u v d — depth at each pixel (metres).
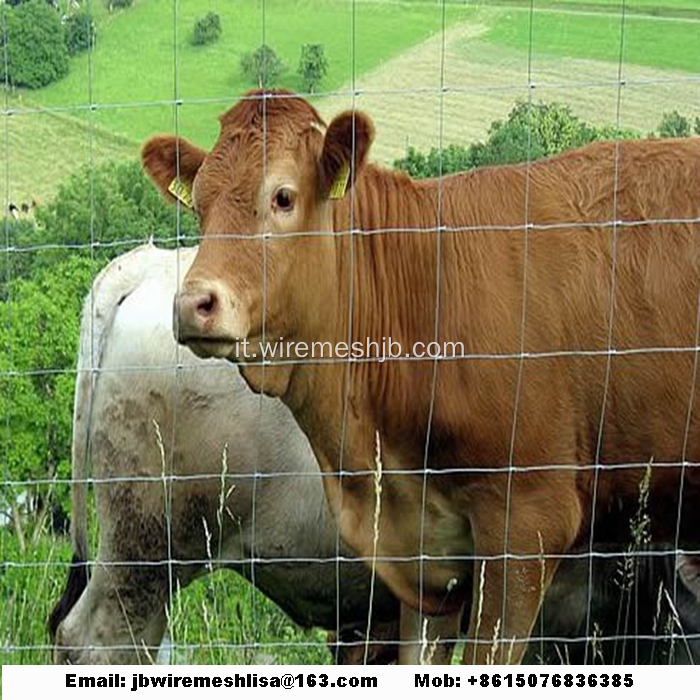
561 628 6.86
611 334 5.68
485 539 5.72
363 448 5.77
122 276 6.97
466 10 29.31
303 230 5.39
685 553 6.21
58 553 8.39
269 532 6.89
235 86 31.39
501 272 5.68
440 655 6.27
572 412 5.69
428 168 12.73
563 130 12.98
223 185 5.31
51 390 15.48
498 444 5.63
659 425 5.74
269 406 6.75
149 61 32.62
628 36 25.81
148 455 6.82
